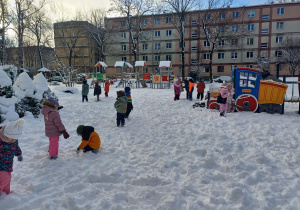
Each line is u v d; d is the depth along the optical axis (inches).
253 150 198.8
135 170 168.1
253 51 1820.9
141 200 130.0
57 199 131.0
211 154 189.5
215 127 275.6
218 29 1440.7
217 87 396.2
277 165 171.5
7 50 1795.0
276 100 347.9
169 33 1955.0
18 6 1093.8
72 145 227.3
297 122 285.7
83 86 534.3
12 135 128.6
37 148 216.1
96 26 1911.9
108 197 133.3
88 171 164.4
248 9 1795.0
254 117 318.7
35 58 2160.4
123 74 1192.8
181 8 1417.3
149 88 1034.1
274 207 122.0
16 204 126.4
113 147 218.7
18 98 350.6
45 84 418.6
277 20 1759.4
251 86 354.9
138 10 1638.8
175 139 236.4
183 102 497.7
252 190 138.5
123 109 297.1
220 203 126.6
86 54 2187.5
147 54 2014.0
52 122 183.3
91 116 372.5
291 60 1531.7
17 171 166.7
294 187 139.6
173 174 160.6
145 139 241.4
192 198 131.2
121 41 2050.9
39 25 1530.5
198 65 1838.1
